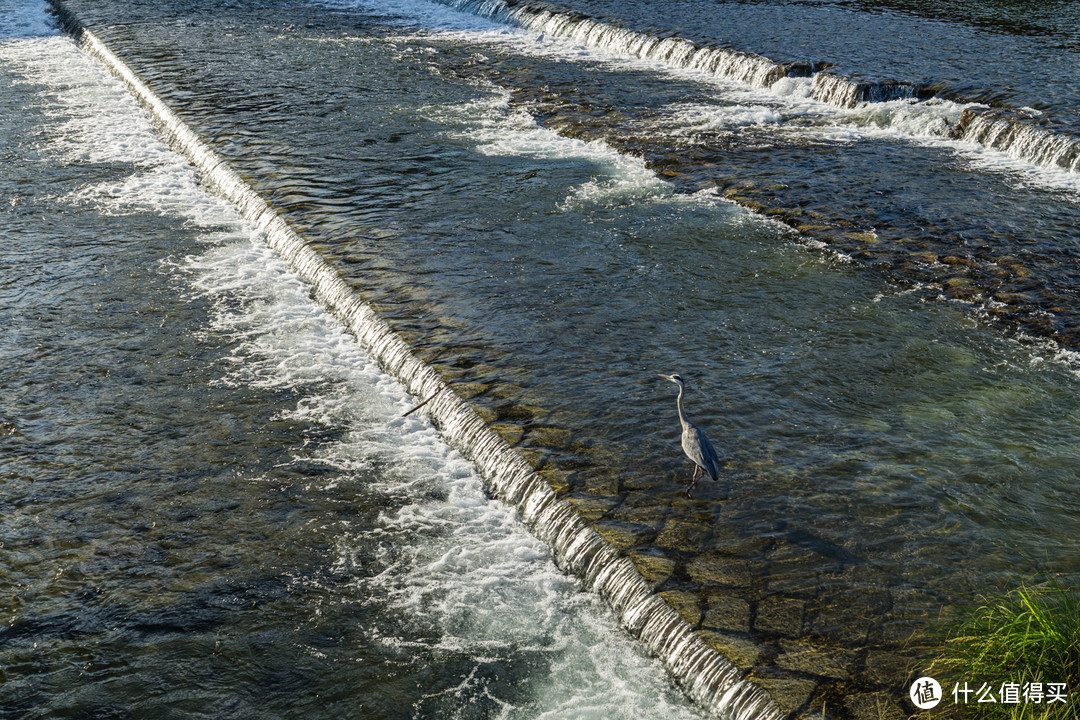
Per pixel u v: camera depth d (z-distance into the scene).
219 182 21.28
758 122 24.89
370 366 14.29
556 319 14.55
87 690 8.76
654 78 29.67
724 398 12.41
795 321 14.56
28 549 10.61
